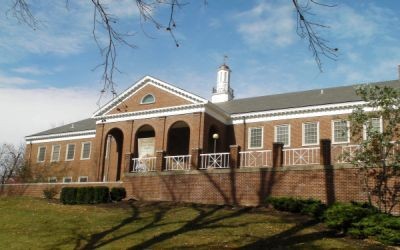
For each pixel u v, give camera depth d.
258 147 34.81
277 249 15.34
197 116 33.47
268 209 21.55
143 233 18.22
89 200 26.55
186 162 32.31
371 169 19.50
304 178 21.94
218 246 15.88
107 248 16.31
